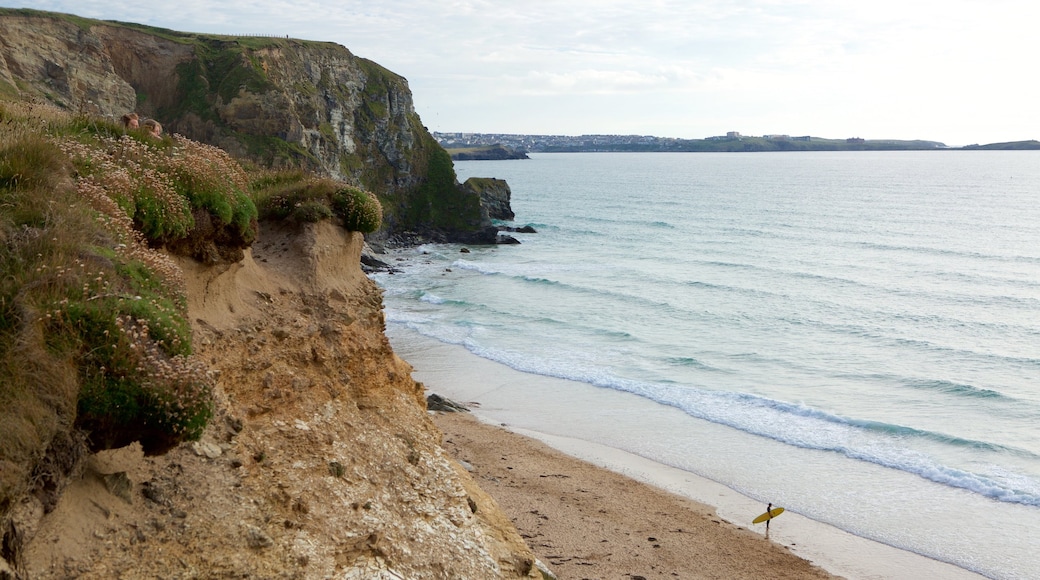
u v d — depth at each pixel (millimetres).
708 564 22672
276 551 9742
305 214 15727
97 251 8820
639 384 40406
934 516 26531
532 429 34344
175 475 9180
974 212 121750
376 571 11148
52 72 78938
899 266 75125
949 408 37438
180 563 8500
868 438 33438
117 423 7555
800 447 32625
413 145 108250
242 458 10570
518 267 77875
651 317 55969
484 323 53812
